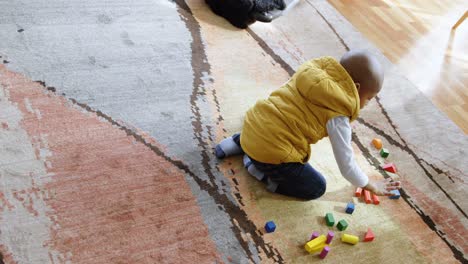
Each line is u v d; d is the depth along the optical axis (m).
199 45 1.90
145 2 2.02
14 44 1.67
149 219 1.27
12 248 1.14
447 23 2.53
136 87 1.64
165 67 1.75
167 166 1.42
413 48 2.28
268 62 1.94
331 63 1.25
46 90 1.54
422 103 1.95
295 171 1.36
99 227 1.22
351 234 1.39
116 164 1.38
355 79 1.24
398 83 2.02
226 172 1.45
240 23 2.05
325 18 2.29
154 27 1.91
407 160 1.68
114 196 1.30
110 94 1.59
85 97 1.56
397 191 1.52
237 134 1.50
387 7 2.53
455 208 1.55
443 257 1.40
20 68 1.59
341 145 1.24
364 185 1.35
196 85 1.72
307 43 2.10
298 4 2.33
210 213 1.33
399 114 1.86
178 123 1.56
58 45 1.71
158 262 1.19
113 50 1.76
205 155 1.49
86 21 1.85
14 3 1.83
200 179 1.41
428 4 2.65
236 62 1.89
